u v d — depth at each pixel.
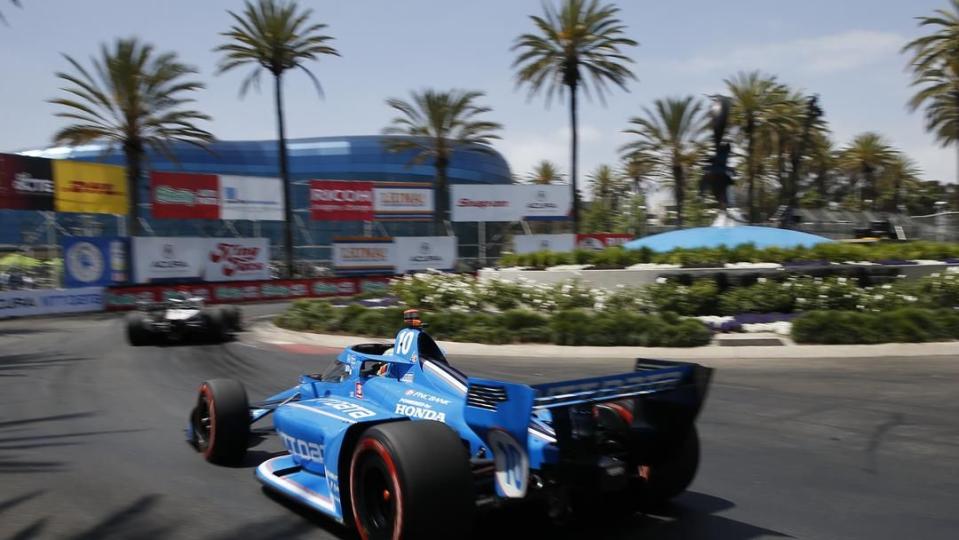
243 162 54.38
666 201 59.12
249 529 4.93
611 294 17.78
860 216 42.16
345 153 55.09
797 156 49.97
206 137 34.09
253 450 7.05
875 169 60.47
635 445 4.88
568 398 4.19
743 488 5.85
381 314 17.80
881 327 14.03
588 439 4.55
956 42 34.16
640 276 19.09
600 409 5.02
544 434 4.58
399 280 21.66
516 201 43.97
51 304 27.08
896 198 69.25
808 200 60.28
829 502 5.50
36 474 6.29
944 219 38.72
